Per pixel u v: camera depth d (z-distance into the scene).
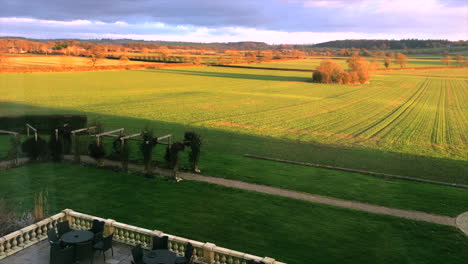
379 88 108.00
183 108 66.12
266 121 55.53
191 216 18.58
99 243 12.65
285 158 34.19
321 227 17.80
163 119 54.19
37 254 11.59
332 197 22.34
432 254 15.39
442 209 20.56
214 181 24.70
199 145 26.84
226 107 68.94
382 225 18.12
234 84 111.69
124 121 50.97
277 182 24.98
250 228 17.45
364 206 20.95
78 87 91.12
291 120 56.94
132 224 17.30
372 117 61.09
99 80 108.94
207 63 192.25
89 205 19.16
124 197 20.75
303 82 121.38
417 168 31.95
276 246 15.77
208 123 52.31
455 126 54.00
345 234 17.11
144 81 112.25
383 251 15.57
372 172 29.05
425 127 53.03
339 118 59.72
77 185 22.06
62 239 11.93
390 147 40.47
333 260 14.73
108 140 35.78
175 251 13.21
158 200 20.58
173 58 197.88
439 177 29.19
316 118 59.28
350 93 95.12
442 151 38.94
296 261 14.55
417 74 159.00
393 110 69.00
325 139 44.03
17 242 12.05
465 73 165.00
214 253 12.88
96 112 57.69
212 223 17.84
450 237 16.89
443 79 137.12
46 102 64.50
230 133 45.78
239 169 27.89
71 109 58.91
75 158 26.64
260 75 143.62
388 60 192.00
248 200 21.11
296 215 19.19
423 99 85.25
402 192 23.56
